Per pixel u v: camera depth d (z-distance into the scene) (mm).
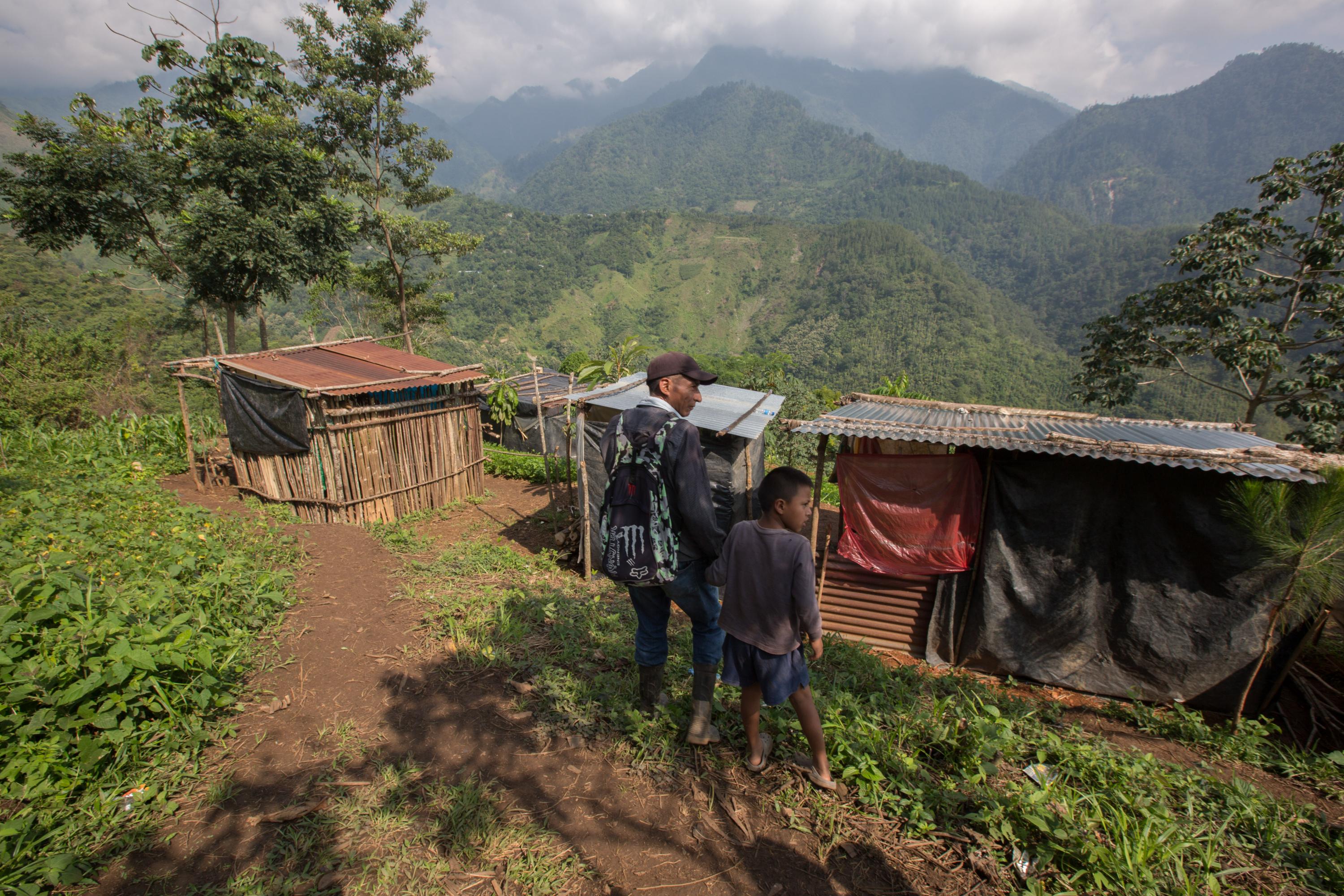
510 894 2234
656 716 3273
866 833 2602
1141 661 5105
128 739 2721
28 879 2076
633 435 2705
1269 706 4852
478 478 10398
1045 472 5238
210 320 23734
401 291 23375
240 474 8898
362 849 2387
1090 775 3145
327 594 4926
